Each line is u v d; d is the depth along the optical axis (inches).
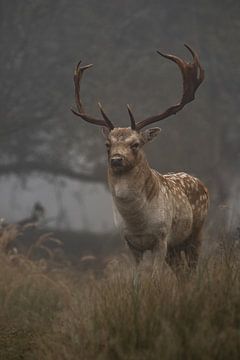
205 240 700.0
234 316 436.8
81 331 472.4
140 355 426.6
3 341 559.2
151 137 623.8
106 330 454.3
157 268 579.2
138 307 458.3
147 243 645.3
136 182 612.4
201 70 654.5
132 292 477.4
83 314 506.9
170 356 415.8
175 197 661.3
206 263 502.3
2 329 607.5
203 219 708.7
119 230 645.3
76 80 658.8
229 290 460.1
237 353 417.7
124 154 600.4
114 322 454.9
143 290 484.4
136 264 660.1
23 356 517.7
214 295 455.8
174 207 657.0
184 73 653.3
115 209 640.4
